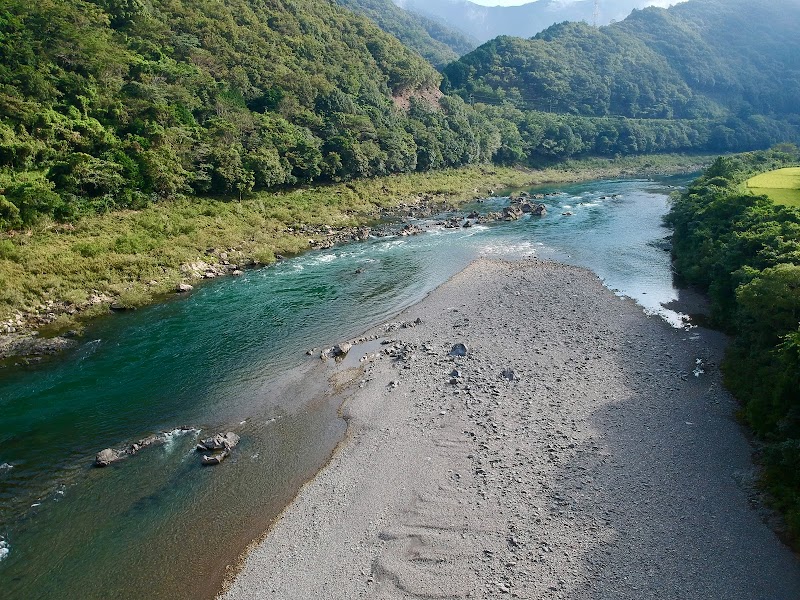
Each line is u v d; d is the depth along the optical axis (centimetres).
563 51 18712
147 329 3609
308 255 5334
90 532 1936
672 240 5525
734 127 16012
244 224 5709
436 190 8781
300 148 7319
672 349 3225
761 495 1989
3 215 4259
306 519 1977
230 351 3319
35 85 5250
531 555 1769
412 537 1870
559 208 7694
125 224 4938
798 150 10862
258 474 2238
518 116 13775
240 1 10069
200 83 7406
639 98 17588
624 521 1892
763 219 3944
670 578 1661
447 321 3716
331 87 9231
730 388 2717
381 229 6378
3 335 3428
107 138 5397
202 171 5953
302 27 10962
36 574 1764
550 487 2070
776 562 1709
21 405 2722
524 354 3175
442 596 1638
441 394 2761
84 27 6388
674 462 2191
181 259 4684
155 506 2059
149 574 1766
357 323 3738
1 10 5644
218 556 1831
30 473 2233
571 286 4369
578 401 2658
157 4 8506
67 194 4800
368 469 2231
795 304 2480
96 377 3000
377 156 8350
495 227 6506
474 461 2241
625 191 9538
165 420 2619
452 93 14500
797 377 2070
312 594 1667
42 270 4009
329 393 2853
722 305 3484
